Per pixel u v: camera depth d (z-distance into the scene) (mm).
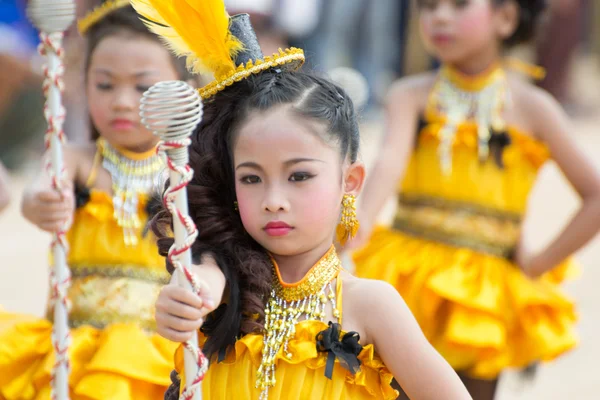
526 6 11758
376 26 31453
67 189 8703
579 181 11406
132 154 9898
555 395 15016
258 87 7062
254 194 6906
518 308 11156
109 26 9695
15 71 25812
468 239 11344
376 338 6918
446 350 11062
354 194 7375
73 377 9203
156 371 9250
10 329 9555
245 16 7480
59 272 8312
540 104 11453
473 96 11570
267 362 6895
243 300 7051
